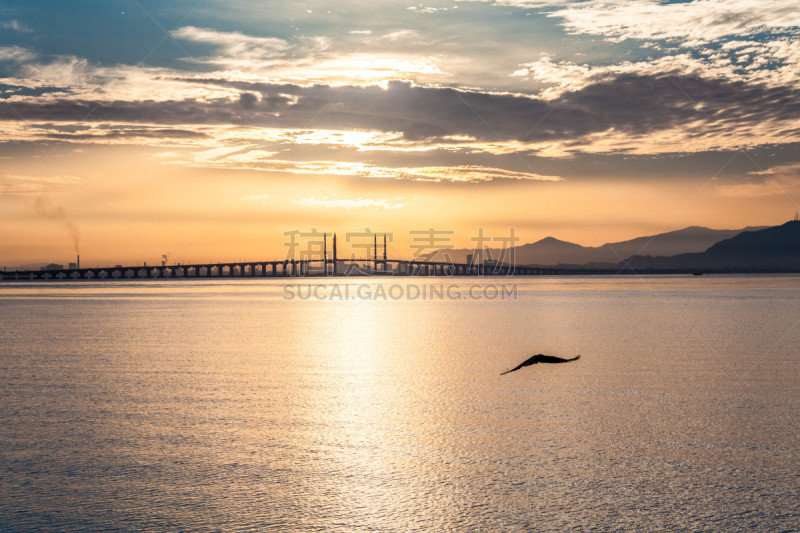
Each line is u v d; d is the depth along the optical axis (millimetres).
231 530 12422
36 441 18203
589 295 130750
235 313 77875
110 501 13828
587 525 12555
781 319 62781
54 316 72812
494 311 79562
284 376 29312
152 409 22234
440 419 20703
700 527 12445
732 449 17125
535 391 25406
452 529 12438
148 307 91625
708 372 29797
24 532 12312
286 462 16328
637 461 16188
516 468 15773
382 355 36781
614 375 29156
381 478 15180
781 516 12883
